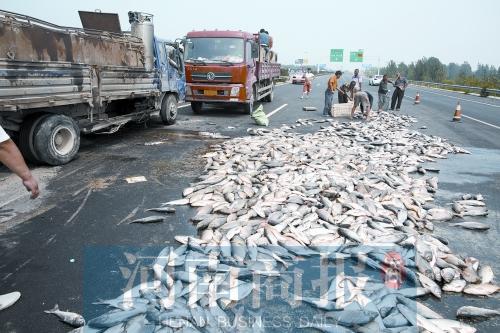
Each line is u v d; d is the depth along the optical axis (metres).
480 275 3.23
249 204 4.56
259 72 14.81
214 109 16.02
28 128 6.08
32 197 2.44
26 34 5.56
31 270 3.21
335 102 20.19
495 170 7.06
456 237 4.08
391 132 10.63
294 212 4.23
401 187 5.47
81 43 6.87
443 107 19.70
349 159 7.07
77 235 3.89
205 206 4.55
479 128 12.50
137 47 8.99
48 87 5.99
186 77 13.14
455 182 6.24
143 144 8.54
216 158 7.01
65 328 2.53
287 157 7.08
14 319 2.59
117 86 8.07
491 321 2.69
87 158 7.11
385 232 3.87
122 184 5.59
